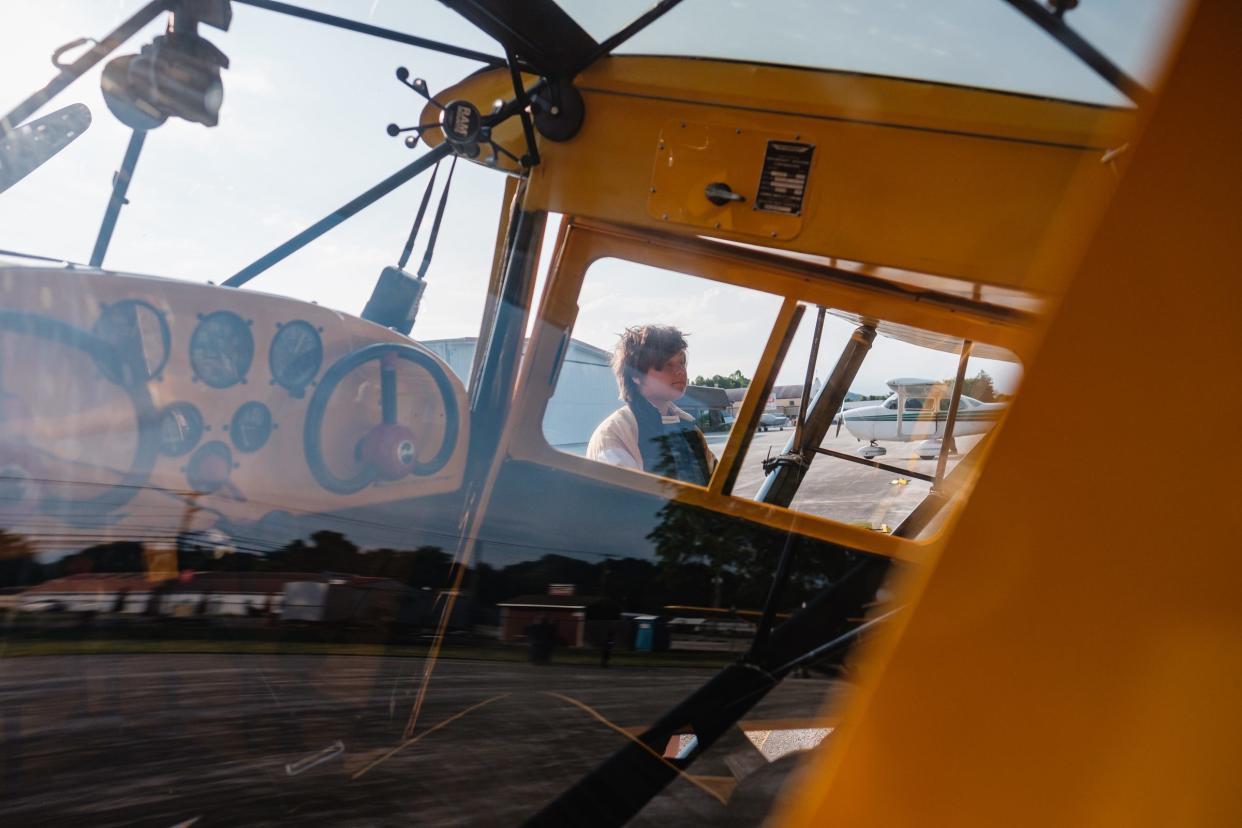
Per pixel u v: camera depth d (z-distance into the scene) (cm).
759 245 227
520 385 214
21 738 129
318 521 160
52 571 135
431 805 147
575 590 197
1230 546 83
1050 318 95
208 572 145
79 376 140
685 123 226
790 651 202
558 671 181
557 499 209
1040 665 94
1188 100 85
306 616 153
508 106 216
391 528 172
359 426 171
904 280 213
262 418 157
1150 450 87
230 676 143
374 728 151
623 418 220
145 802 132
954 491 212
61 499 136
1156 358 86
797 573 212
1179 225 85
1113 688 90
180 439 147
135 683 137
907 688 103
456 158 204
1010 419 96
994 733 97
